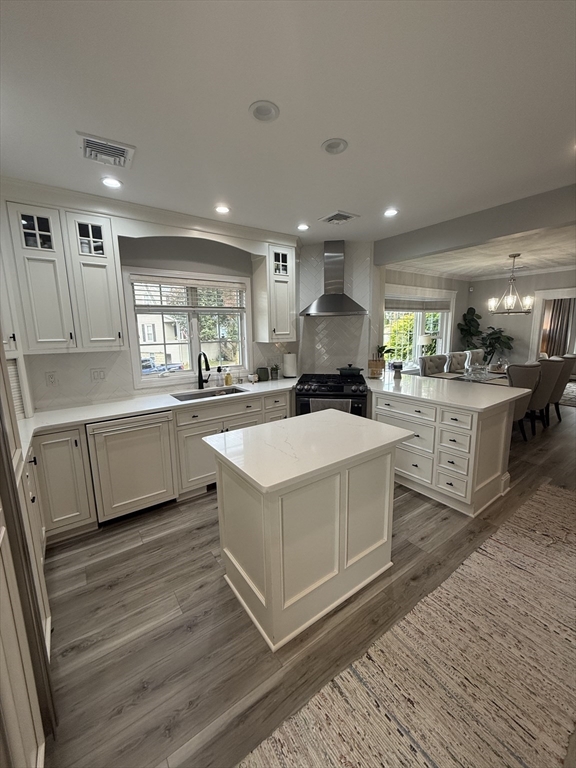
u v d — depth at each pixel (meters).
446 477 2.82
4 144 1.87
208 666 1.54
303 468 1.53
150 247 3.21
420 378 4.03
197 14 1.13
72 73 1.37
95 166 2.14
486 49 1.30
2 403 1.10
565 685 1.43
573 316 9.23
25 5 1.08
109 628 1.74
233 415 3.24
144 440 2.71
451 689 1.42
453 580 2.02
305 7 1.12
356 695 1.40
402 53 1.31
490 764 1.17
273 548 1.52
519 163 2.24
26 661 1.12
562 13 1.16
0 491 1.07
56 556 2.29
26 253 2.37
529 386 4.05
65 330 2.56
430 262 5.85
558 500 2.90
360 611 1.82
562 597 1.88
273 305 3.80
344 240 4.11
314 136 1.87
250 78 1.43
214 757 1.21
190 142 1.90
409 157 2.12
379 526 2.02
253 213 3.07
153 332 3.38
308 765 1.18
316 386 3.61
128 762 1.20
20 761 0.92
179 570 2.15
